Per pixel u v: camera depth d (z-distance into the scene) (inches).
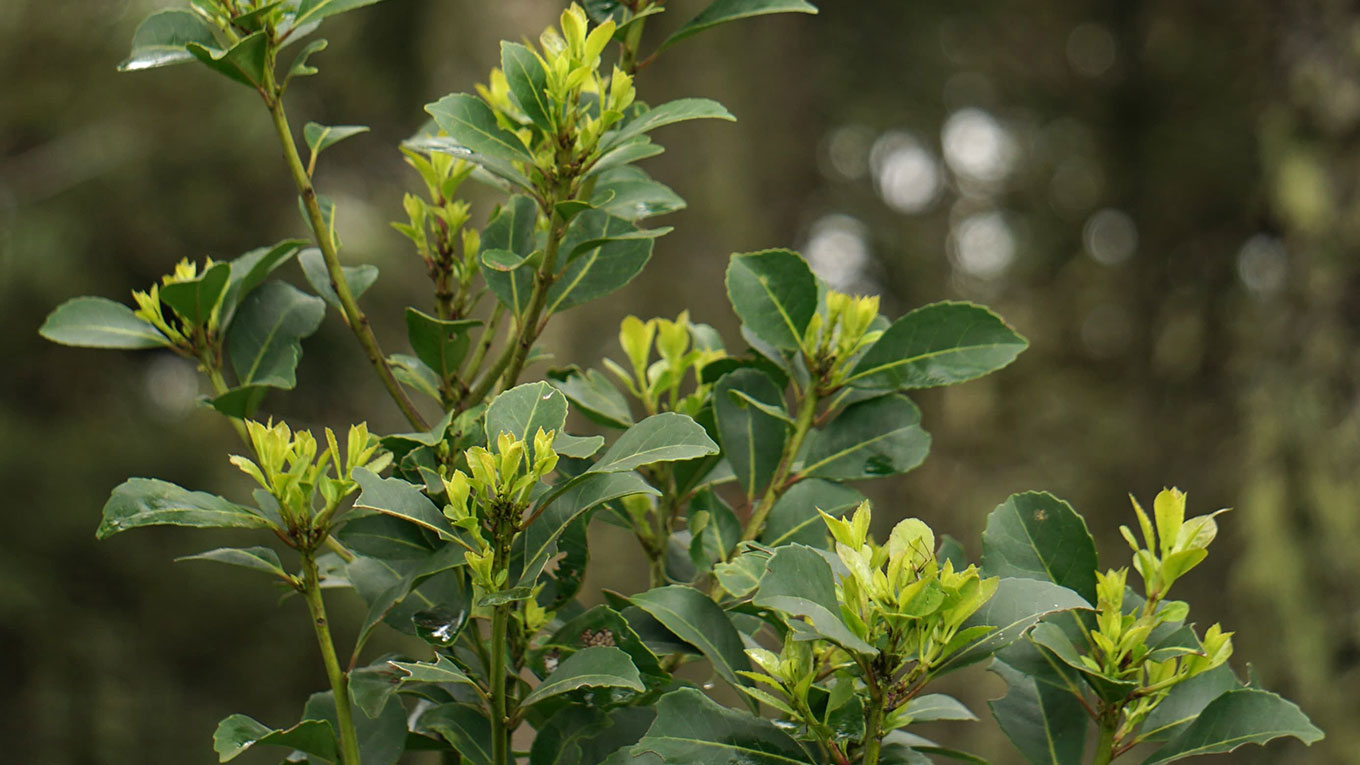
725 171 309.3
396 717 44.3
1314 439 190.7
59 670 226.5
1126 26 340.2
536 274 43.4
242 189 261.4
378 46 270.1
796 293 46.9
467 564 39.6
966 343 46.0
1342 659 179.6
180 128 254.7
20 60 251.6
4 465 239.5
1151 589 37.1
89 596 241.9
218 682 245.8
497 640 37.9
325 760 41.3
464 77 217.9
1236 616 195.3
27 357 257.3
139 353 273.0
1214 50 306.5
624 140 40.7
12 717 220.8
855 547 34.7
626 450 35.2
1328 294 196.1
